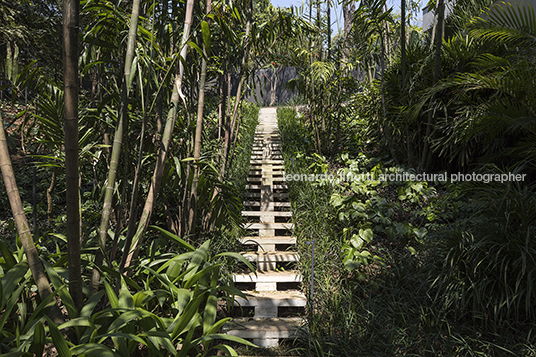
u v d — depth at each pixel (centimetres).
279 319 264
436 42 391
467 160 388
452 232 266
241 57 352
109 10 203
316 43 573
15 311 205
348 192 441
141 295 186
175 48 255
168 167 262
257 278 297
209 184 285
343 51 574
